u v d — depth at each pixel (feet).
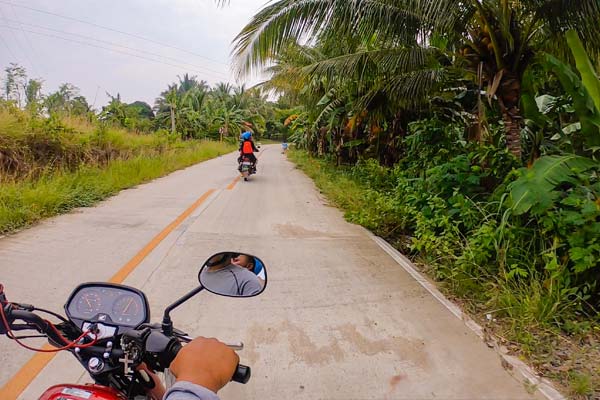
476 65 25.03
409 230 25.53
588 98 18.10
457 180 22.04
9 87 39.68
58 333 5.48
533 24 22.52
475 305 14.84
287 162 87.66
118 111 109.81
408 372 10.84
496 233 16.60
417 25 25.46
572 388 10.03
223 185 44.93
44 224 24.41
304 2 25.12
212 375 4.55
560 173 15.70
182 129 145.69
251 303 14.58
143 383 5.88
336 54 35.45
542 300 13.66
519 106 24.09
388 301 15.06
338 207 33.32
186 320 13.28
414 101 33.71
